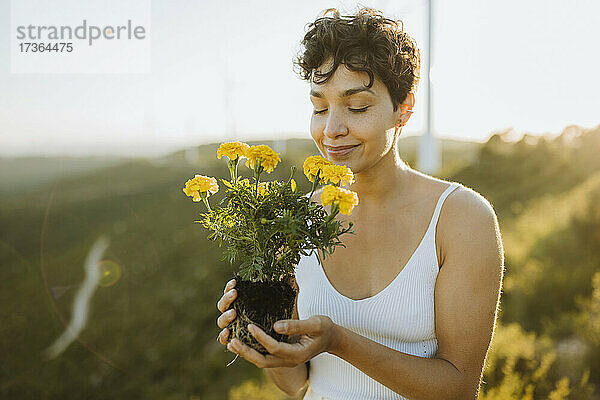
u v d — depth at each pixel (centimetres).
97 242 980
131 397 518
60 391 538
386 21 149
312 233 132
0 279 900
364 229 164
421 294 155
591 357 418
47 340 649
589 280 568
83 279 838
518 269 640
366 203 164
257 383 481
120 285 794
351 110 146
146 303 717
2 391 540
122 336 629
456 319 147
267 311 133
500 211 1117
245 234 135
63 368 578
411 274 155
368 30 143
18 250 1027
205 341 621
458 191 155
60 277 884
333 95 146
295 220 126
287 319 138
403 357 141
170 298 730
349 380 166
